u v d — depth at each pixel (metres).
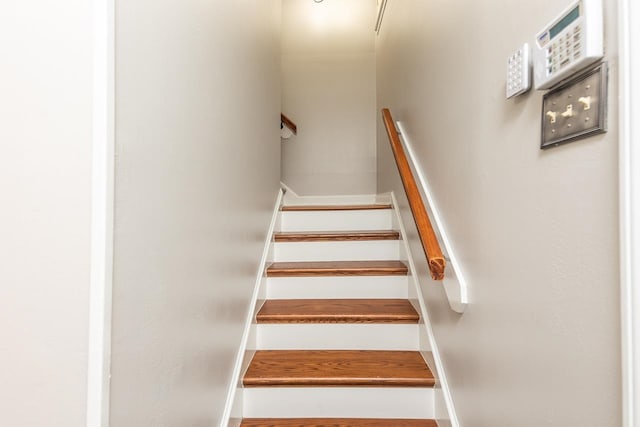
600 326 0.58
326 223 2.62
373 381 1.46
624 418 0.51
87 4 0.56
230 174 1.32
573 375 0.65
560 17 0.64
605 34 0.56
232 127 1.35
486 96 1.01
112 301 0.58
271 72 2.37
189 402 0.90
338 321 1.71
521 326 0.82
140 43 0.67
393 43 2.59
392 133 2.16
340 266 2.11
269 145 2.28
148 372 0.70
